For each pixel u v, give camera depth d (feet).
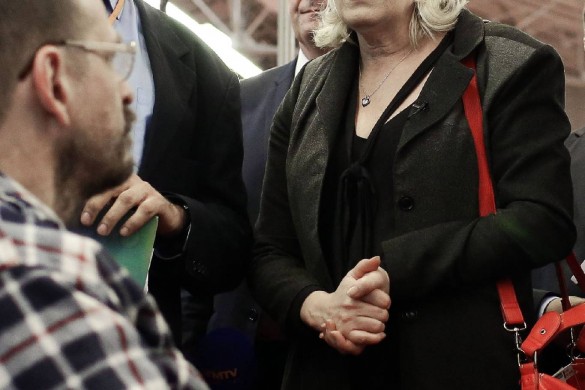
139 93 8.56
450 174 7.77
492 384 7.52
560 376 7.75
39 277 3.38
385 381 7.91
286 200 8.92
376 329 7.50
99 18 4.24
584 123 13.12
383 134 8.07
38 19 3.98
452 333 7.64
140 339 3.51
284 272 8.45
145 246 6.68
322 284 8.20
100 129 4.16
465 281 7.59
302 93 8.93
